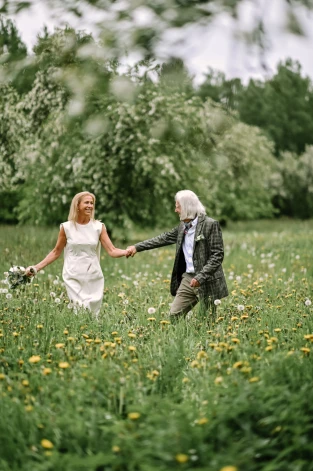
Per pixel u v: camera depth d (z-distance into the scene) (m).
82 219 6.77
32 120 11.34
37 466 2.86
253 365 3.94
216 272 6.18
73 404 3.45
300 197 40.31
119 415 3.45
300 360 4.00
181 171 17.61
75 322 5.62
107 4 2.83
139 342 4.90
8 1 2.98
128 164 17.12
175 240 6.57
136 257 13.57
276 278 9.64
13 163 15.52
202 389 3.67
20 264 10.35
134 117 15.19
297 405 3.26
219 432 3.08
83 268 6.70
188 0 2.65
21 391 3.57
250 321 5.66
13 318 5.64
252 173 28.61
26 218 21.36
